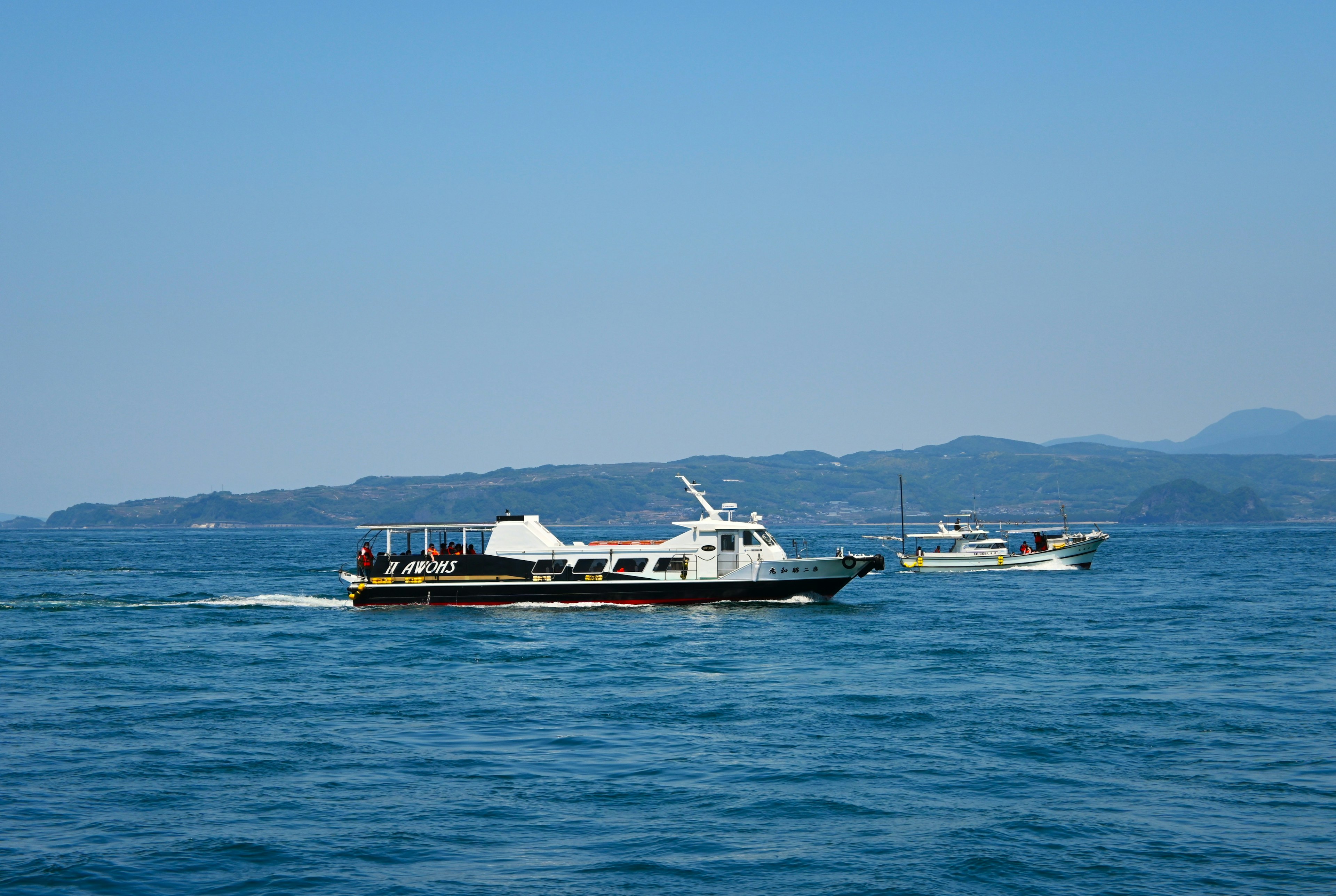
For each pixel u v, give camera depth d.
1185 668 42.41
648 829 22.69
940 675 41.16
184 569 130.62
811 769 27.06
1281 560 143.50
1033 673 41.59
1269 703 34.72
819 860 20.88
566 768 27.31
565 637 53.00
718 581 63.12
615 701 36.00
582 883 19.81
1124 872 20.17
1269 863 20.52
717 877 20.11
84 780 26.31
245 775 26.86
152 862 20.91
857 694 36.91
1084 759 27.83
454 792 25.31
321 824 23.06
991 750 28.92
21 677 41.91
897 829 22.55
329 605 73.00
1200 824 22.70
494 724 32.59
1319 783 25.45
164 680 41.06
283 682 40.59
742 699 36.25
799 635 53.66
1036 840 21.80
